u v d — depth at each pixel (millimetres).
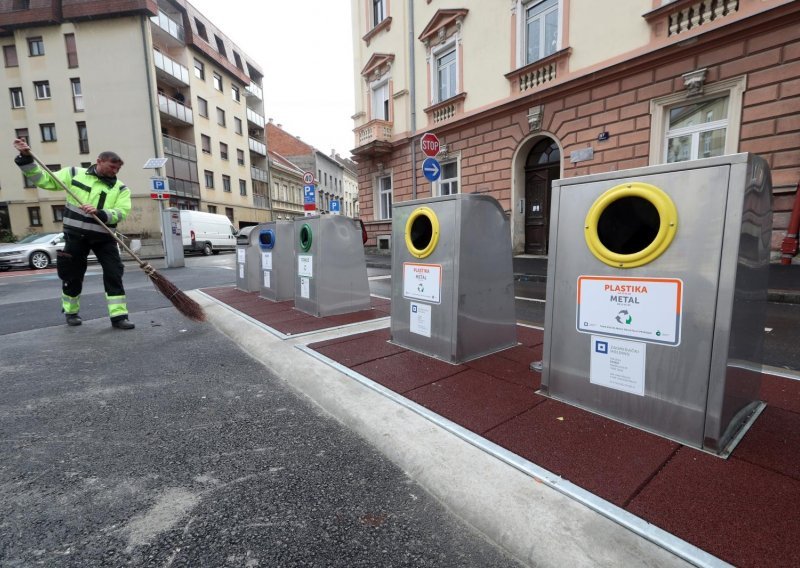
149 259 20203
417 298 3381
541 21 10617
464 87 12547
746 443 1877
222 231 24297
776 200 7258
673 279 1857
